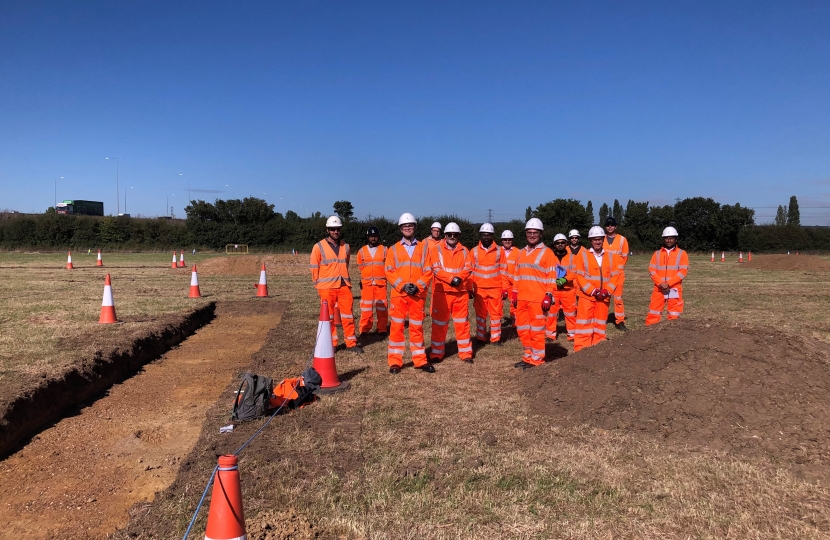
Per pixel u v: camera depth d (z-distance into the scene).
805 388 5.67
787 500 4.15
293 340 10.50
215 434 5.70
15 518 4.21
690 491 4.30
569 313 10.77
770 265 33.53
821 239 53.97
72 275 22.69
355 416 6.16
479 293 10.12
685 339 6.65
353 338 9.46
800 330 11.94
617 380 6.34
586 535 3.71
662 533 3.72
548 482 4.46
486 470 4.69
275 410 6.34
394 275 8.01
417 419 6.02
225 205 53.88
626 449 5.12
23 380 6.44
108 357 8.12
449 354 9.33
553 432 5.59
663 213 54.19
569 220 47.06
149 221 53.25
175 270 26.91
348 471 4.74
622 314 11.65
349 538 3.73
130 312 12.30
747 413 5.46
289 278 24.08
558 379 6.91
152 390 7.62
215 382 8.02
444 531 3.77
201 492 4.41
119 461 5.27
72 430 6.04
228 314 14.18
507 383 7.45
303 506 4.12
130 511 4.26
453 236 8.38
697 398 5.74
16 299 14.29
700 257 49.28
